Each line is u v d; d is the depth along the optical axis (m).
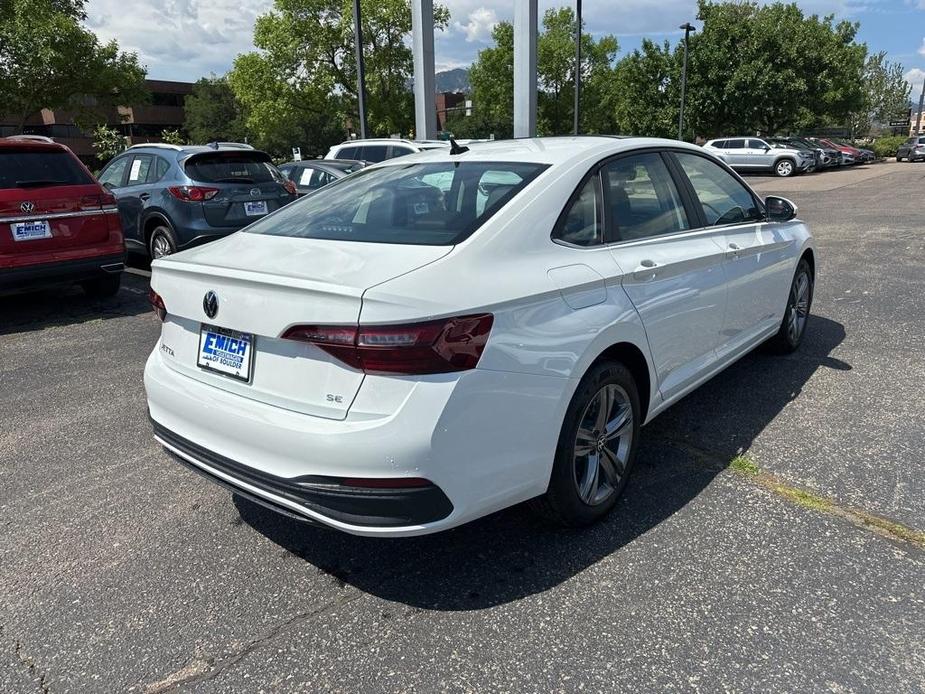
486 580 2.66
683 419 4.08
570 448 2.70
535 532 2.97
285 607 2.55
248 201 8.33
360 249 2.61
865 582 2.57
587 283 2.73
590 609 2.48
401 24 43.78
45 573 2.77
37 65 28.11
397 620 2.46
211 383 2.66
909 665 2.17
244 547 2.94
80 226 6.69
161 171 8.32
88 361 5.49
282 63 44.25
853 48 38.06
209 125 82.75
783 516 3.02
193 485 3.48
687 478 3.38
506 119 61.09
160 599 2.60
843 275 7.95
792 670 2.16
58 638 2.41
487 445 2.34
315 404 2.30
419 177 3.19
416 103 16.72
